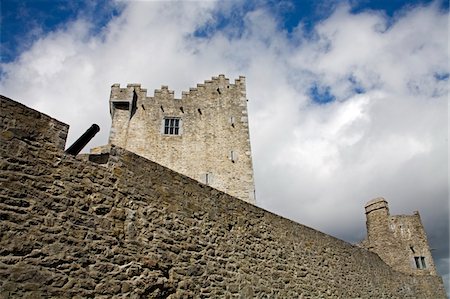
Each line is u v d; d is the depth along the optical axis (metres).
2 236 4.79
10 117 5.45
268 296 8.93
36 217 5.21
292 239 10.94
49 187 5.54
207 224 8.09
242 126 20.75
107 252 5.85
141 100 20.58
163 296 6.38
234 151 19.83
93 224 5.86
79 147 6.95
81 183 5.98
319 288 11.10
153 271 6.39
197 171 18.92
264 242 9.72
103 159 6.81
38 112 5.86
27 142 5.53
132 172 6.91
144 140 19.34
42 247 5.12
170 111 20.59
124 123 19.67
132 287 5.94
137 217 6.59
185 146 19.58
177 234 7.22
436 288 20.03
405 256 23.95
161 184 7.41
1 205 4.92
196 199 8.09
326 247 12.55
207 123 20.56
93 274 5.53
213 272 7.63
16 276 4.75
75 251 5.45
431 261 24.09
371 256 15.73
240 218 9.23
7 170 5.14
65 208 5.60
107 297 5.56
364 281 14.05
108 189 6.34
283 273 9.86
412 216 25.59
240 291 8.12
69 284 5.20
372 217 26.12
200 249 7.59
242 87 22.23
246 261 8.75
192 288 6.98
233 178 19.02
